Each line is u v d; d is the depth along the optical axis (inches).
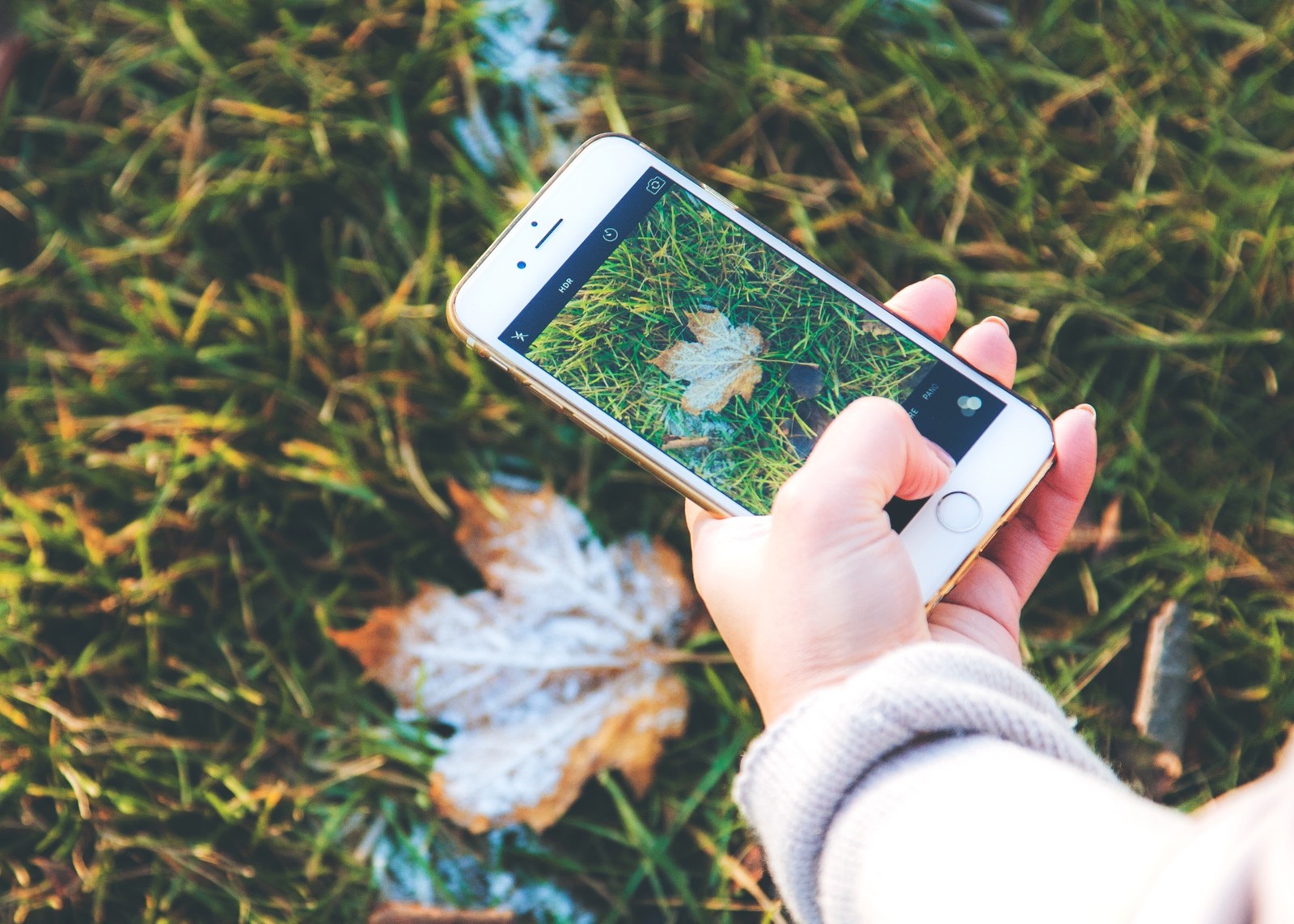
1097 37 72.4
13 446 68.3
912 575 39.6
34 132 73.0
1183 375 68.2
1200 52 72.7
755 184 70.8
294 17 73.1
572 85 72.9
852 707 31.9
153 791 62.7
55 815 63.1
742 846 62.2
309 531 67.3
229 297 70.6
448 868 62.4
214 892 61.9
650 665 63.4
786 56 73.2
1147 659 62.7
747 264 52.0
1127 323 68.6
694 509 55.4
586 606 64.0
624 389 50.5
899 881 28.1
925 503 48.0
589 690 62.9
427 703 62.6
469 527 65.1
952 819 28.3
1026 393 68.1
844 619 38.4
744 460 49.7
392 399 67.7
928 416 49.7
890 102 72.3
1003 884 25.3
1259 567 64.5
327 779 63.7
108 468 66.8
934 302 57.2
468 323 50.9
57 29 73.1
